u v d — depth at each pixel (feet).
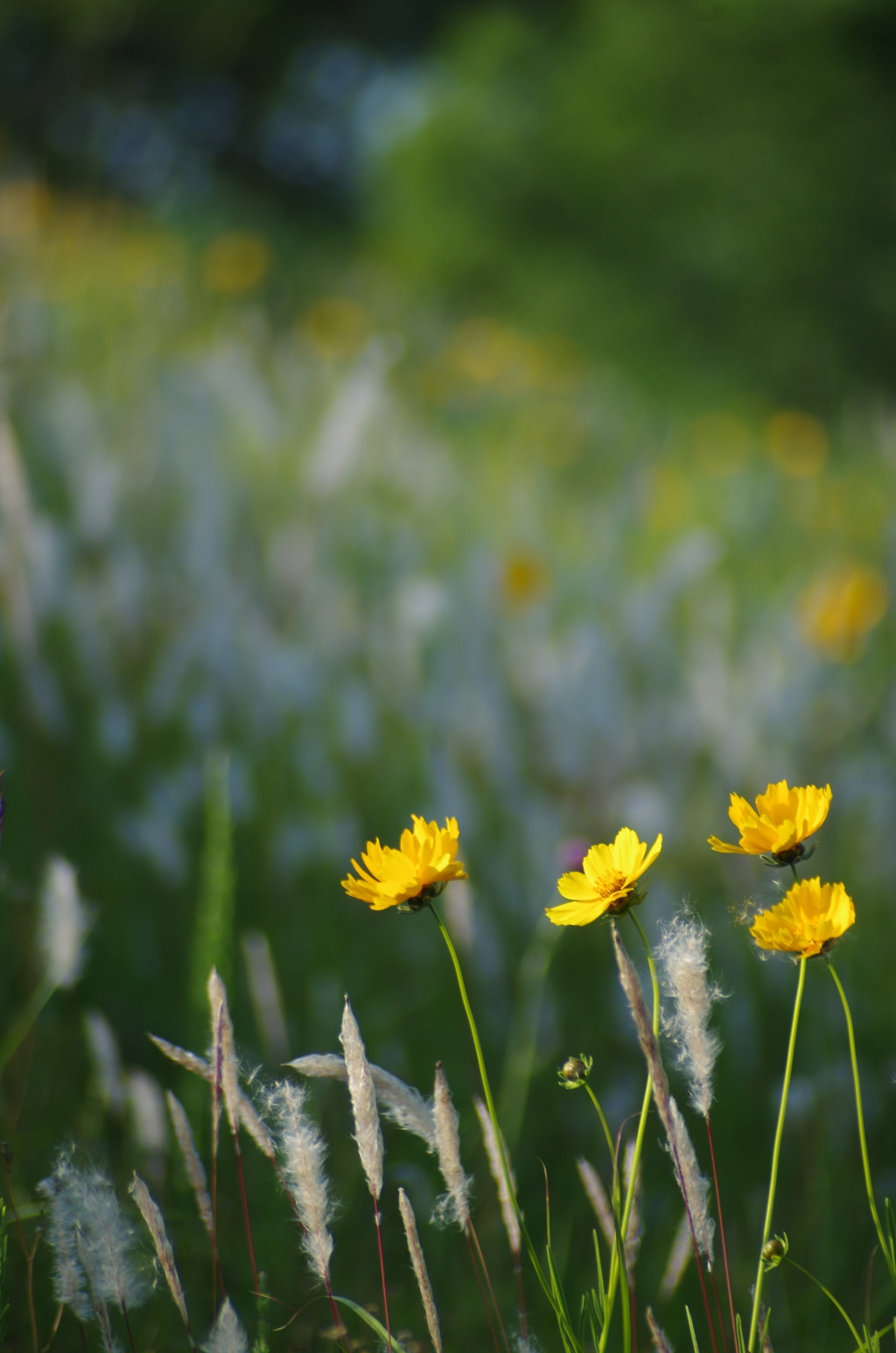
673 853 10.21
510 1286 7.06
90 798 9.54
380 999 8.74
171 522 14.64
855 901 10.60
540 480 20.72
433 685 12.00
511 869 9.62
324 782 10.66
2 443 10.00
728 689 11.98
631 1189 6.13
